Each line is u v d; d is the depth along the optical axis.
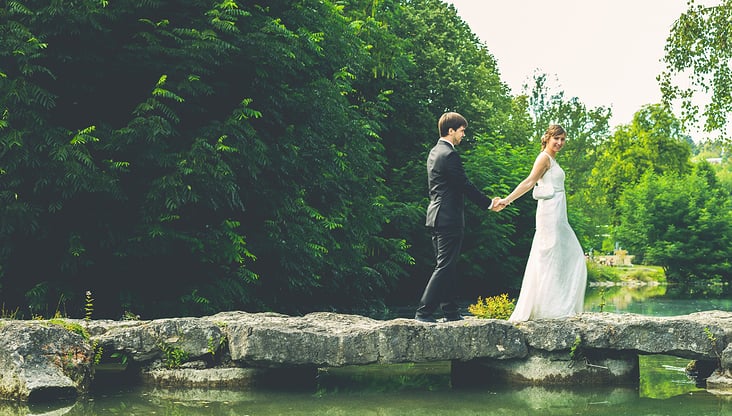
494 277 30.12
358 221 19.88
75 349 6.84
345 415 6.00
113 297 12.93
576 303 7.81
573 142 70.06
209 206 12.84
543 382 7.44
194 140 12.74
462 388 7.26
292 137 14.81
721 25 24.38
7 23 11.38
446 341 7.22
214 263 13.85
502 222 29.83
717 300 21.75
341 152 16.75
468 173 29.23
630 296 24.17
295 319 7.86
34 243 12.34
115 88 12.91
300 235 15.92
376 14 23.97
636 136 62.81
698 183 40.91
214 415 5.93
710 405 6.39
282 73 14.56
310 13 16.12
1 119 11.21
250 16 14.05
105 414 5.90
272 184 15.18
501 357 7.35
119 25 12.65
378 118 23.80
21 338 6.62
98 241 12.45
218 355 7.30
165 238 12.50
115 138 11.99
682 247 38.31
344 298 20.61
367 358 7.12
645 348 7.37
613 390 7.15
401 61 24.52
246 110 13.03
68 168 11.30
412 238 27.14
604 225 56.00
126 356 7.16
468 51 36.97
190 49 12.42
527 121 48.97
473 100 33.75
